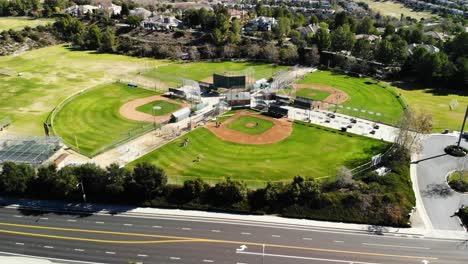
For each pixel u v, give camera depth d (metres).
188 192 80.81
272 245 69.94
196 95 137.25
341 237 72.12
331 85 153.75
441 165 95.38
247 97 131.25
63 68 171.75
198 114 124.50
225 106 130.12
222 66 179.62
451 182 87.50
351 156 98.62
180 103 133.38
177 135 109.69
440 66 150.88
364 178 86.38
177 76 162.88
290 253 68.00
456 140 107.94
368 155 98.94
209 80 158.50
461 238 71.56
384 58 168.75
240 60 188.38
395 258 66.94
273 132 112.62
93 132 110.50
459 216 77.38
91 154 98.06
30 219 76.69
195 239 71.44
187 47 198.38
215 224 75.56
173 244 70.19
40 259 65.31
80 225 75.06
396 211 76.06
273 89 144.62
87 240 71.06
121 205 80.94
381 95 142.88
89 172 81.56
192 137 108.88
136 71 169.38
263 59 188.00
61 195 82.38
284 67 178.25
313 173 90.81
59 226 74.75
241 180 85.00
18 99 134.00
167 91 144.75
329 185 83.38
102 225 75.06
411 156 99.62
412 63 160.38
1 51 191.50
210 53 190.38
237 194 79.44
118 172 81.50
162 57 193.00
